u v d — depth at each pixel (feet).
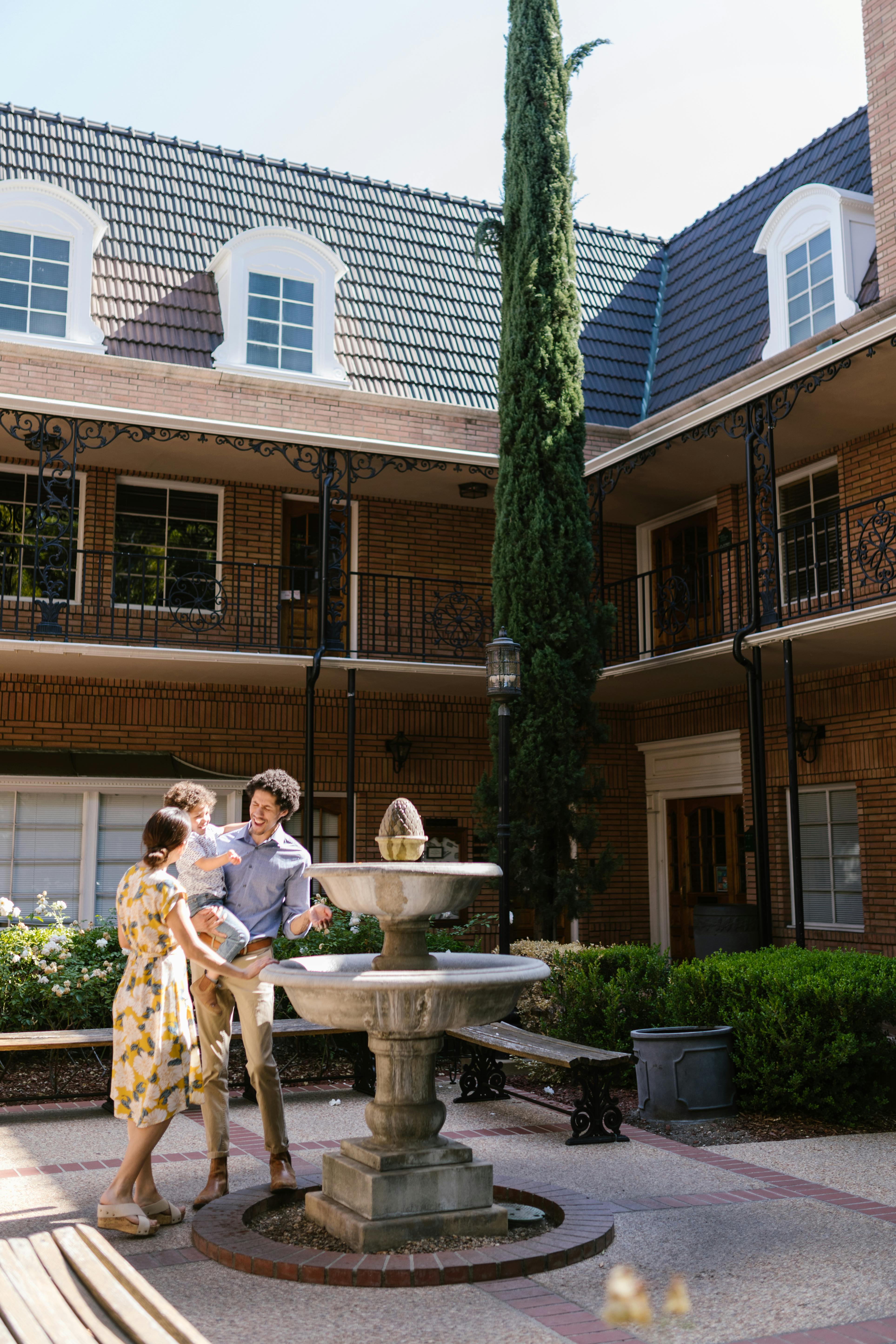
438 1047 15.33
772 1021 22.48
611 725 50.57
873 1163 18.83
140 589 44.04
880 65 39.83
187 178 50.44
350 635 46.98
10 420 40.09
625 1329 11.51
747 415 36.29
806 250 43.93
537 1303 12.28
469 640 44.62
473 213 56.70
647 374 53.88
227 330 45.93
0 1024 26.23
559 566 38.17
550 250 39.99
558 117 40.88
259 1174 17.71
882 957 25.16
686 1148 19.92
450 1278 12.91
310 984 13.64
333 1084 26.48
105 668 40.01
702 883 47.93
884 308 35.53
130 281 46.11
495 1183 16.74
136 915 15.03
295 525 47.85
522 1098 24.41
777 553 36.22
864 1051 22.11
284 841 17.17
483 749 48.08
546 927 36.78
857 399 37.17
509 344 40.14
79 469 43.68
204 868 16.34
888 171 39.37
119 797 42.78
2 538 42.42
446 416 48.16
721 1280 13.00
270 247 47.21
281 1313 11.98
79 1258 10.03
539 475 38.91
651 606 49.67
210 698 44.01
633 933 49.73
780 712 43.09
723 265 53.98
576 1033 27.09
